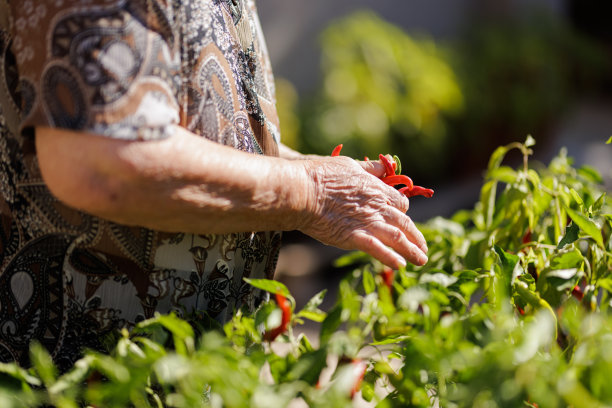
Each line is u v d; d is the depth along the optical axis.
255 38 1.27
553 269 1.15
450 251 1.45
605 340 0.86
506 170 1.46
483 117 5.72
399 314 1.10
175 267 1.12
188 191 0.97
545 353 0.98
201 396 0.92
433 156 5.33
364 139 4.78
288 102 4.73
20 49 0.95
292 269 3.99
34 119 0.93
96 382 1.08
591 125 7.72
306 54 5.38
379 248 1.13
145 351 0.98
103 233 1.08
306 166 1.12
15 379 0.94
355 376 0.97
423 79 5.23
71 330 1.12
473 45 6.48
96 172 0.92
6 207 1.11
